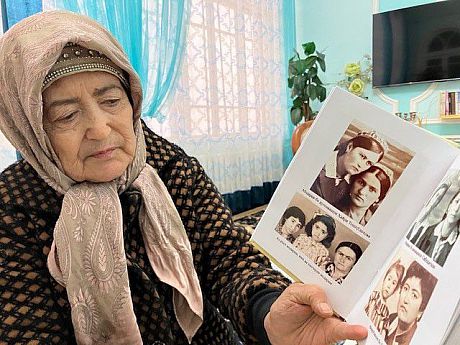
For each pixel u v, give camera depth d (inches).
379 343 15.1
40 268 24.5
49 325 23.5
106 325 24.7
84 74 23.7
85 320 24.0
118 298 24.5
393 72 149.5
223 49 126.5
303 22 169.6
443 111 139.8
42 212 25.4
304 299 19.1
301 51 171.5
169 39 107.3
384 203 17.7
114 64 25.1
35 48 22.8
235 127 132.3
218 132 124.7
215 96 123.0
